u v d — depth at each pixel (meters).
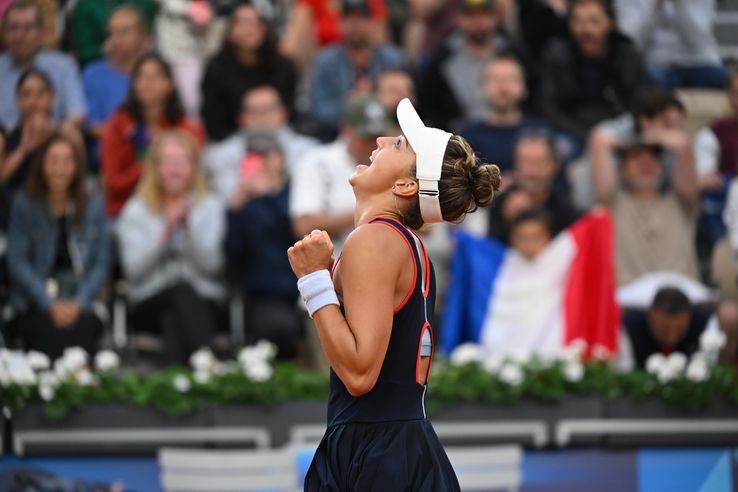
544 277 25.23
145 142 28.59
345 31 31.42
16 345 25.14
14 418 22.03
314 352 25.81
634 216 27.45
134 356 25.89
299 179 25.56
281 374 22.69
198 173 26.92
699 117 33.66
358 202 12.85
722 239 28.84
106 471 22.14
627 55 31.61
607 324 24.81
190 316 25.25
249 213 26.28
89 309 25.55
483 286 25.38
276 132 28.22
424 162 12.41
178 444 22.27
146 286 26.44
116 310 27.00
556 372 22.98
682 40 34.38
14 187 27.73
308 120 31.97
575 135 30.80
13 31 28.83
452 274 25.52
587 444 23.09
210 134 30.55
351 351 11.77
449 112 31.52
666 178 28.19
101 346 26.12
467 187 12.48
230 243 26.28
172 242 26.44
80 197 26.02
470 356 23.42
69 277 25.72
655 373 23.41
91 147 29.72
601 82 31.61
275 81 31.12
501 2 34.88
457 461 21.16
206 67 30.80
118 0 32.31
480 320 25.28
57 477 21.50
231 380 22.45
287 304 26.23
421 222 12.71
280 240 26.36
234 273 26.83
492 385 22.80
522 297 25.23
